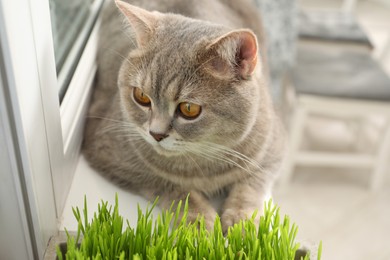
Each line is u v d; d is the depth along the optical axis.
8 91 0.35
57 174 0.45
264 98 0.52
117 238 0.40
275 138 0.54
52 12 0.49
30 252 0.43
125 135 0.50
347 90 0.91
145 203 0.49
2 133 0.36
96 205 0.48
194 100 0.45
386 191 1.06
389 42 1.17
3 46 0.34
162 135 0.46
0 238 0.42
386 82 0.94
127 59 0.48
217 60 0.44
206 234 0.42
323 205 1.00
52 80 0.42
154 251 0.39
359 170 1.10
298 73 0.94
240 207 0.48
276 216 0.41
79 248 0.41
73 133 0.49
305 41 1.00
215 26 0.48
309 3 1.69
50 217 0.44
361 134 1.18
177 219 0.44
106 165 0.51
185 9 0.58
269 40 0.88
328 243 0.92
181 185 0.50
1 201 0.40
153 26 0.47
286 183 1.02
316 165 1.10
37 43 0.38
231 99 0.46
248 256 0.39
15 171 0.38
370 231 0.95
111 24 0.59
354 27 1.04
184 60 0.45
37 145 0.40
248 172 0.51
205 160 0.49
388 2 1.72
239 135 0.48
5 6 0.33
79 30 0.57
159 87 0.46
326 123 1.21
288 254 0.40
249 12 0.69
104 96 0.56
